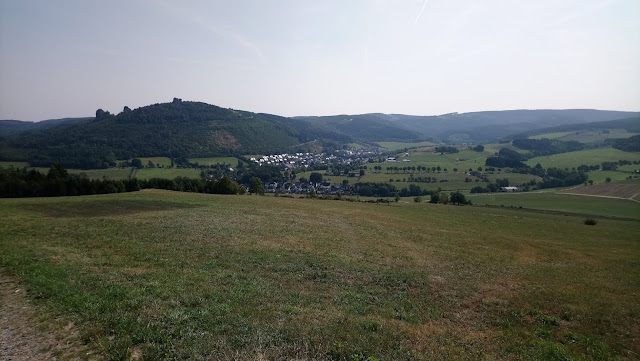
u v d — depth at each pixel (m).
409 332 13.41
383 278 21.97
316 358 10.53
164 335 11.05
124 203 53.16
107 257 21.06
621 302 20.31
